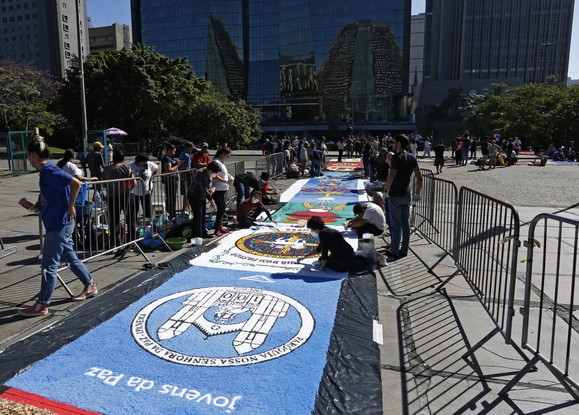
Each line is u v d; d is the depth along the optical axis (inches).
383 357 145.7
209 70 4512.8
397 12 3912.4
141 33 4719.5
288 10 4244.6
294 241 295.4
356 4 3964.1
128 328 160.7
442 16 5723.4
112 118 1604.3
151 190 282.4
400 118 4074.8
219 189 317.4
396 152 257.0
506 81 4379.9
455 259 236.4
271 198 479.2
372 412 115.6
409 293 204.5
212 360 139.5
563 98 1748.3
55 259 178.5
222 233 323.3
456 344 154.6
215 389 124.2
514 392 126.1
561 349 149.4
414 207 351.9
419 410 118.2
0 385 124.8
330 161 1198.3
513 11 5575.8
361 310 180.4
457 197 241.1
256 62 4466.0
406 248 265.1
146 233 278.4
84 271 191.8
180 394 121.6
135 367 135.0
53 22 5388.8
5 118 1558.8
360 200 505.0
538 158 1282.0
